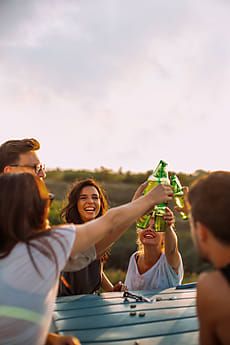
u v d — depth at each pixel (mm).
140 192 2869
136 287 3299
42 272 1638
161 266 3238
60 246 1691
